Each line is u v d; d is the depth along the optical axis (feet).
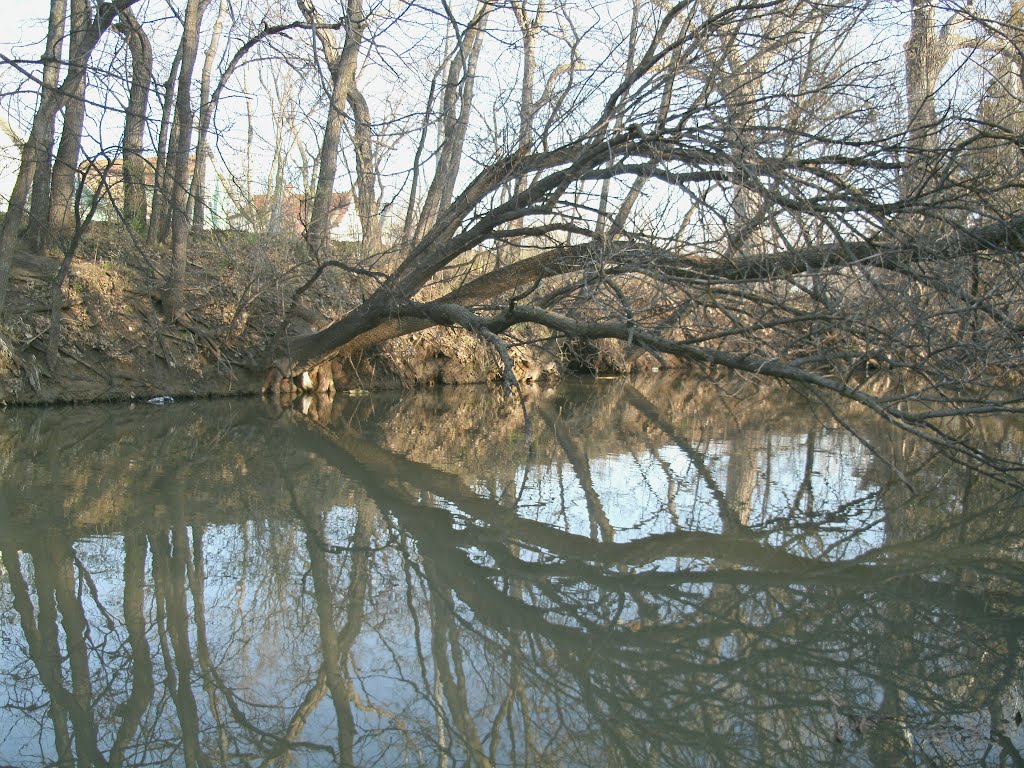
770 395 54.19
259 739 13.11
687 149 27.58
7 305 41.29
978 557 21.44
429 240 36.73
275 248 49.16
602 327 28.32
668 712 14.24
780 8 30.32
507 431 39.47
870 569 20.58
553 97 32.50
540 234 32.48
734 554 21.63
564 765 12.75
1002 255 24.70
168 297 45.78
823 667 15.69
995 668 15.61
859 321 23.59
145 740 13.04
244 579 19.29
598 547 22.16
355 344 46.14
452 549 21.84
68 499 24.89
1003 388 26.91
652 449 34.65
